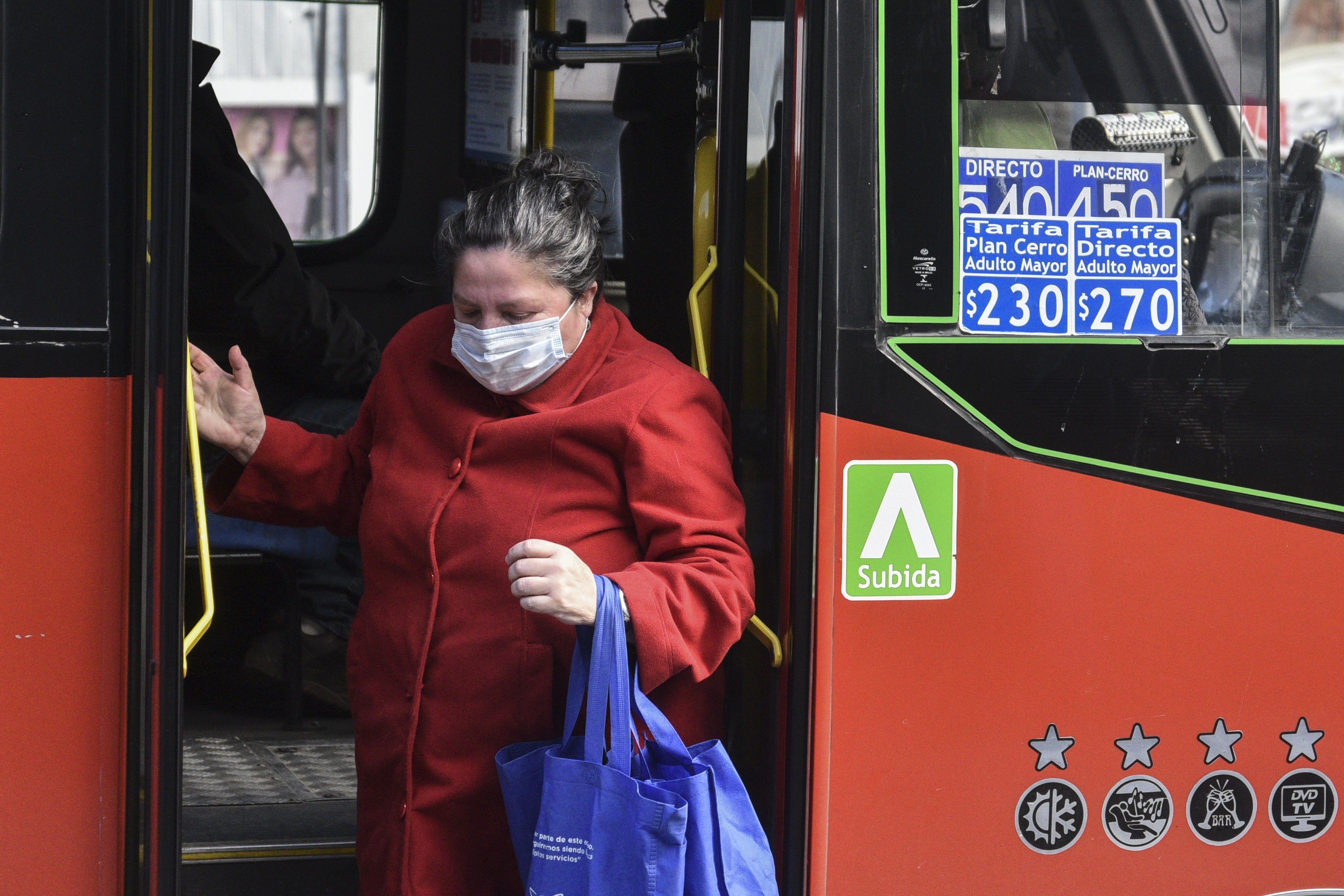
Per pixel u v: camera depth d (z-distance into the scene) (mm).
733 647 9039
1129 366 8258
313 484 8992
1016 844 8336
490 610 7941
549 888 7277
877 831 8156
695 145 11648
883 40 7957
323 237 15250
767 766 8547
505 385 7891
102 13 7418
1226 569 8414
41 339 7406
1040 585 8219
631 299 12836
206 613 7539
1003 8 8062
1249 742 8516
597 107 13578
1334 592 8531
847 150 7934
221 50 15125
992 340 8109
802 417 7930
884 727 8117
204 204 12945
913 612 8102
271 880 9852
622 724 7270
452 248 7773
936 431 8062
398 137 15023
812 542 7941
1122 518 8289
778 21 8656
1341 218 8477
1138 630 8336
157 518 7398
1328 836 8695
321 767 11781
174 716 7488
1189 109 8336
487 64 14461
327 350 13680
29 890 7562
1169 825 8500
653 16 13242
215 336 13461
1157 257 8320
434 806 8023
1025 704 8250
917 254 8023
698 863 7320
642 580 7445
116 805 7617
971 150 8070
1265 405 8414
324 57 15133
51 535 7457
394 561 8242
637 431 7812
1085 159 8234
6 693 7461
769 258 8898
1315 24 8445
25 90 7359
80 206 7434
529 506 7914
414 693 8047
